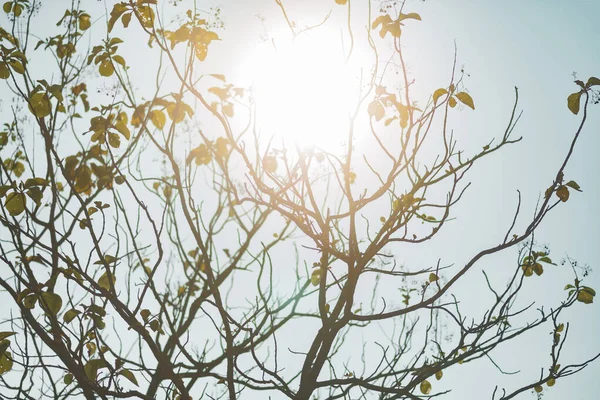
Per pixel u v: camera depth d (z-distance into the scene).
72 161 5.24
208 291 5.31
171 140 5.09
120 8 5.29
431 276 6.39
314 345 5.31
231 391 4.92
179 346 4.93
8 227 4.79
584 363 5.72
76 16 6.52
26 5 6.21
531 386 5.69
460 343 5.50
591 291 5.80
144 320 5.14
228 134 5.18
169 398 5.16
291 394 5.12
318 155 5.82
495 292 5.68
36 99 5.20
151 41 5.53
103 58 5.53
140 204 4.96
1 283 4.62
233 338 5.01
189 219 5.03
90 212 5.21
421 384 6.20
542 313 5.75
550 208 5.26
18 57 5.35
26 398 4.82
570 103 5.33
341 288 5.72
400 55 5.21
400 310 5.25
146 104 5.70
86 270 4.84
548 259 5.80
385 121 5.51
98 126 5.35
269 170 5.44
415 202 5.32
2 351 4.75
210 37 5.35
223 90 5.69
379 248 5.25
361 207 5.25
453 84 5.25
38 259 4.91
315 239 5.27
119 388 5.00
